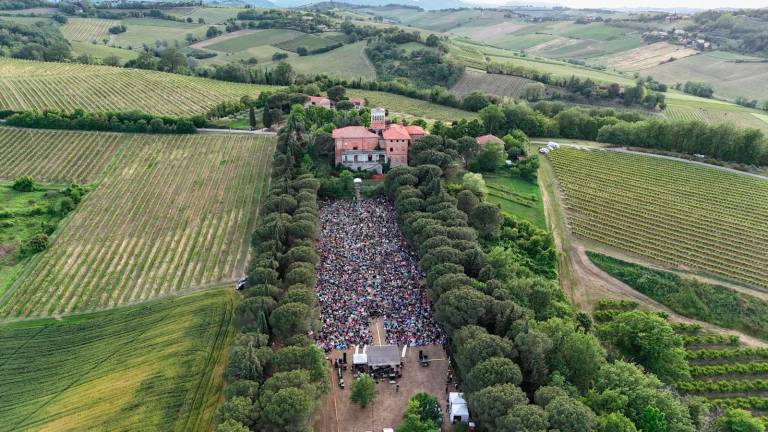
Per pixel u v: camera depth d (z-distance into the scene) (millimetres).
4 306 111875
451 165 152500
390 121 195500
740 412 73062
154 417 80750
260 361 78125
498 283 93750
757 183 160875
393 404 80375
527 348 77750
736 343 100000
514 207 147625
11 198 156000
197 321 102312
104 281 119500
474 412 72938
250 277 99938
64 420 82000
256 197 156125
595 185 161000
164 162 179000
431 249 105688
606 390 73000
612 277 118812
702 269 119500
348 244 123625
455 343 84000
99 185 164500
